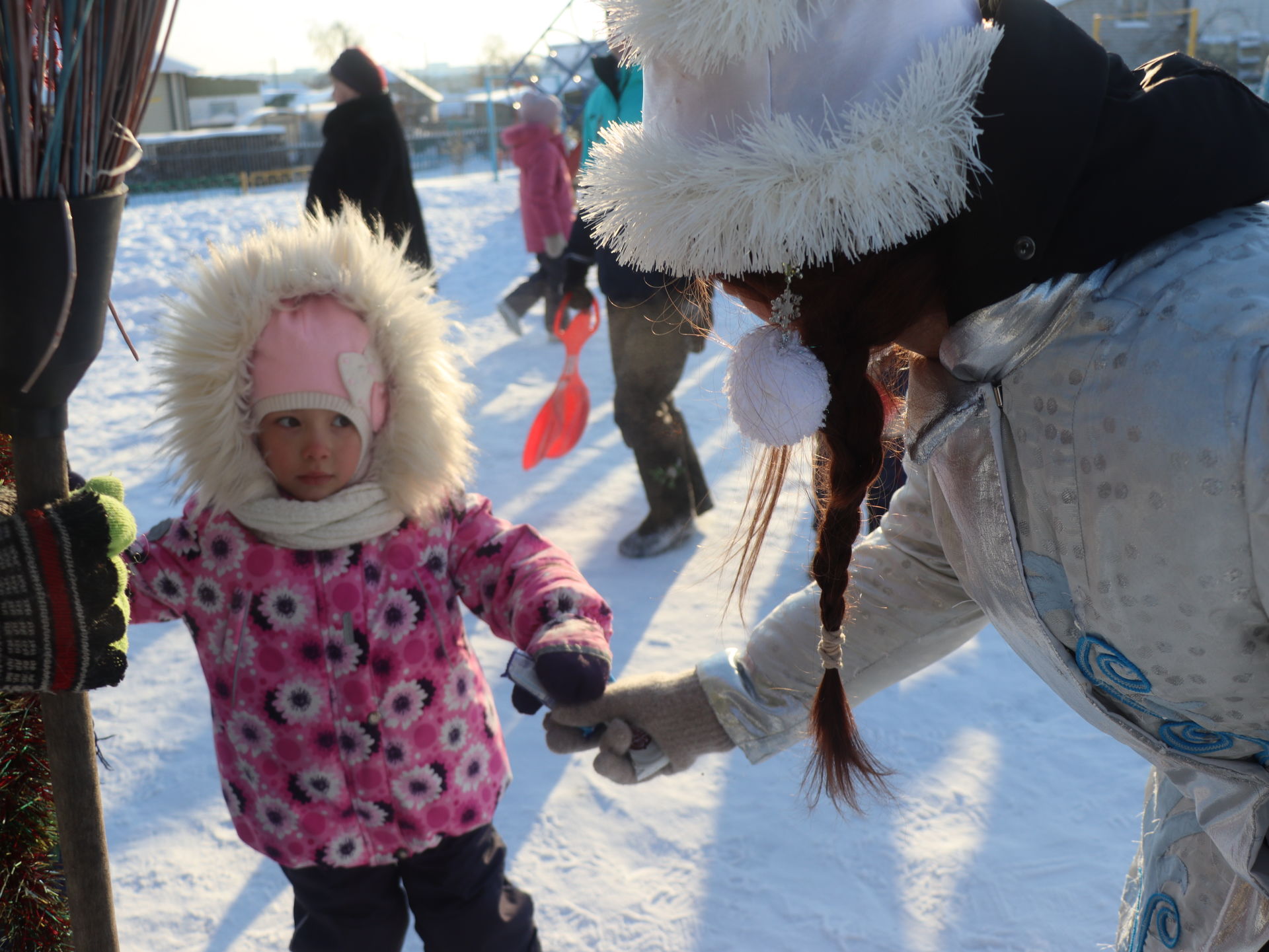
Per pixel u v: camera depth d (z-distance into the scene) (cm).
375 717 150
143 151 89
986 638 298
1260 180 77
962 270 81
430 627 155
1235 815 89
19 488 96
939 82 76
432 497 155
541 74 2030
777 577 329
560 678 129
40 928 124
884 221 76
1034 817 215
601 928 191
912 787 228
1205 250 75
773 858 207
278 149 3222
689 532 364
